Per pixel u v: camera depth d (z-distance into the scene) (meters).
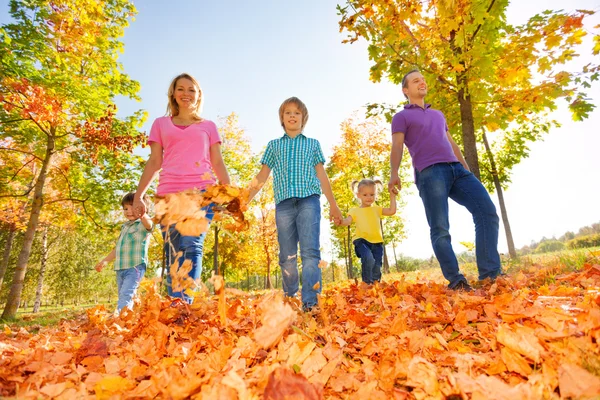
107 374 1.29
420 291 2.88
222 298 1.36
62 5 9.03
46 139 9.88
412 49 6.71
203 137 3.13
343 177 19.67
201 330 1.88
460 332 1.63
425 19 6.64
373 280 5.16
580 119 6.46
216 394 0.89
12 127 9.32
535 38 6.09
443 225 3.20
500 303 1.75
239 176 18.80
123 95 10.60
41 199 9.44
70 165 10.30
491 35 6.30
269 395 0.92
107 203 10.13
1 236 22.66
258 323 1.97
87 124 9.12
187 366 1.30
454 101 7.00
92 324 2.50
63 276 34.12
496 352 1.23
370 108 7.36
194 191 1.55
